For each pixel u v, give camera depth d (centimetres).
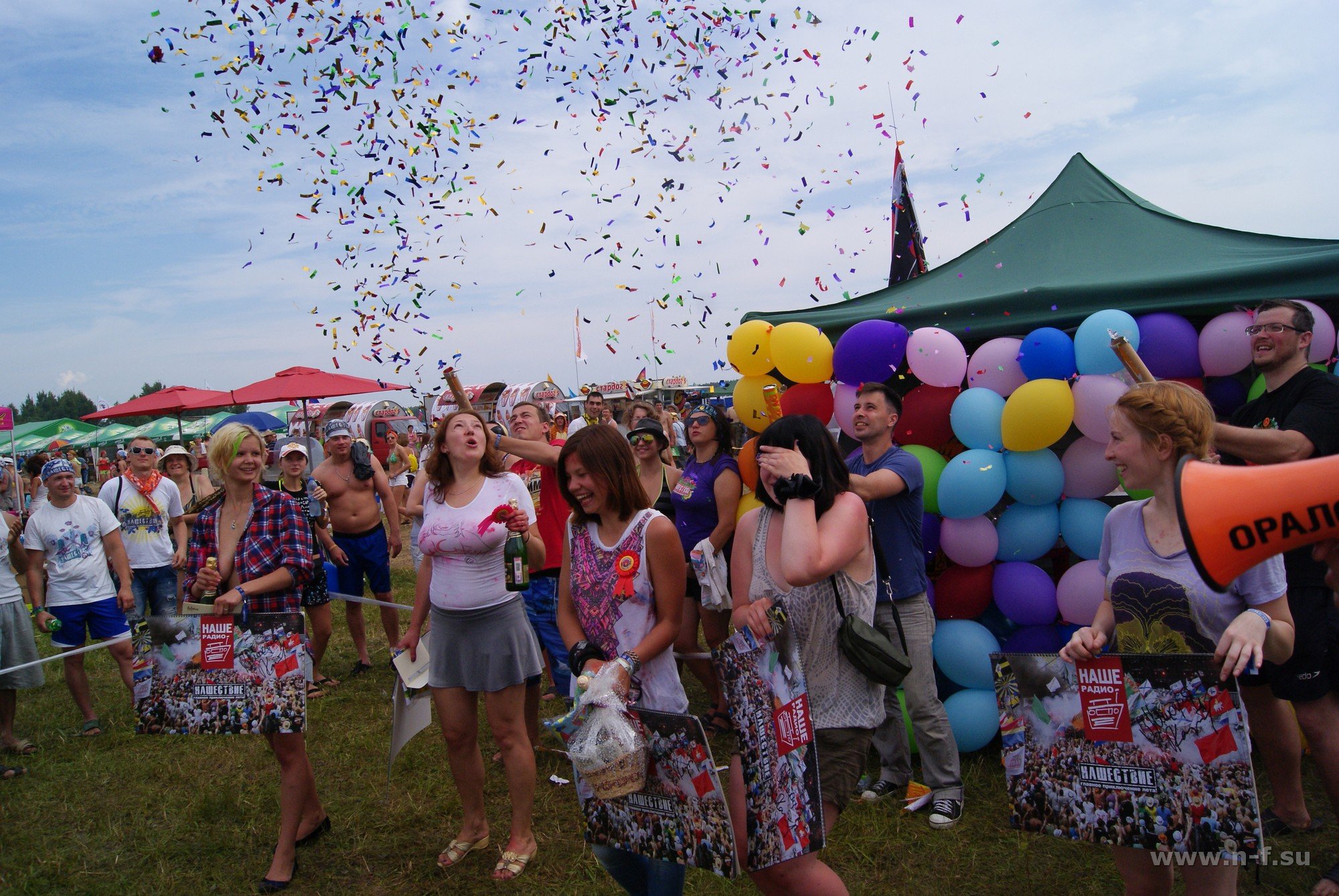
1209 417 212
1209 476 156
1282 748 307
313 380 1366
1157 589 214
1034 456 399
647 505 262
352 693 566
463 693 332
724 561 451
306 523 336
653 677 250
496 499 329
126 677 531
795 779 203
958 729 403
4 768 455
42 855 368
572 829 365
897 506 356
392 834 369
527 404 459
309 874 338
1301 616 280
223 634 308
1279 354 324
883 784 388
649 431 501
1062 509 409
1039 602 402
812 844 197
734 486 441
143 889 335
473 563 324
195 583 322
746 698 213
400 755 454
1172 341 391
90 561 516
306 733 496
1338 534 147
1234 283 384
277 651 307
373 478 619
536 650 340
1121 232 484
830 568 215
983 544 406
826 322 498
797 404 464
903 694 390
